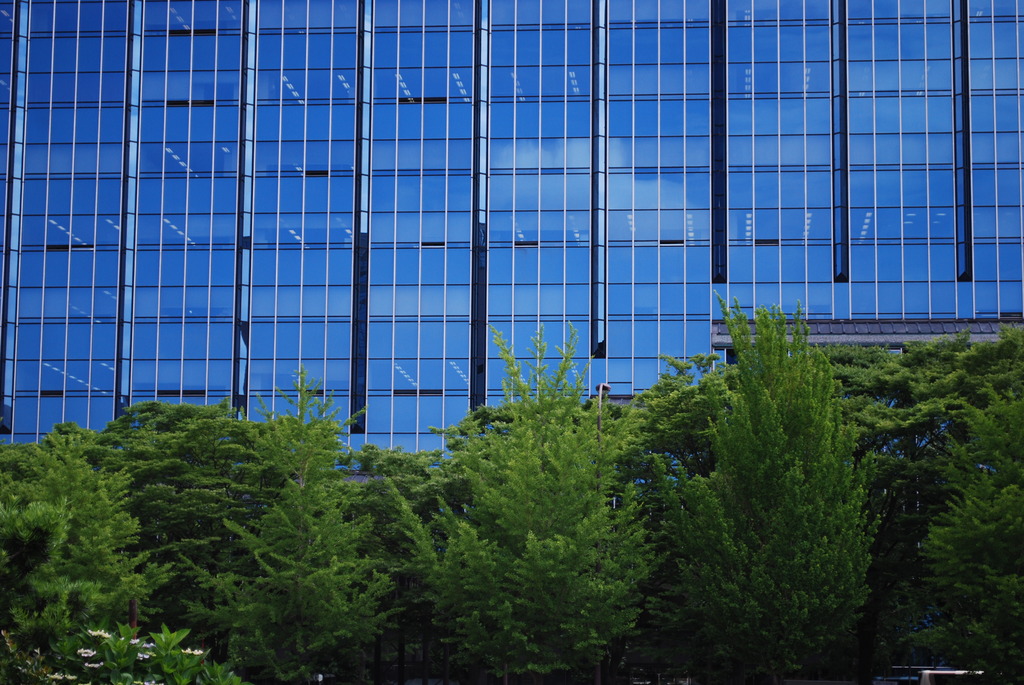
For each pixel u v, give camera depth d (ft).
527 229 220.64
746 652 93.45
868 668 119.75
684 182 220.23
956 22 220.02
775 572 90.43
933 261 213.66
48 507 35.01
